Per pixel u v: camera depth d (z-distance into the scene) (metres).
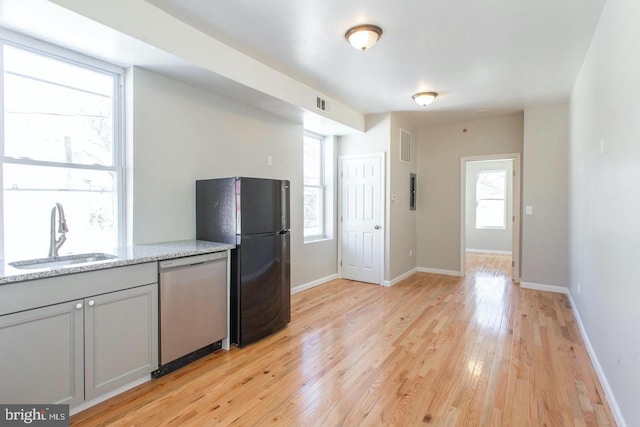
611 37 2.20
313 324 3.47
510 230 8.34
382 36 2.76
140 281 2.24
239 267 2.91
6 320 1.66
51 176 2.41
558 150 4.62
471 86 3.94
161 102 2.92
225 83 3.08
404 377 2.41
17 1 1.81
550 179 4.68
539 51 3.03
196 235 3.21
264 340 3.08
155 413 2.00
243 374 2.46
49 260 2.26
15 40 2.18
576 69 3.42
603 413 2.01
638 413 1.62
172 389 2.25
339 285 5.12
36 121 2.34
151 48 2.38
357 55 3.13
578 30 2.66
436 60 3.23
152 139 2.86
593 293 2.74
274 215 3.22
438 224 5.99
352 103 4.63
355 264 5.43
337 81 3.80
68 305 1.88
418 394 2.20
